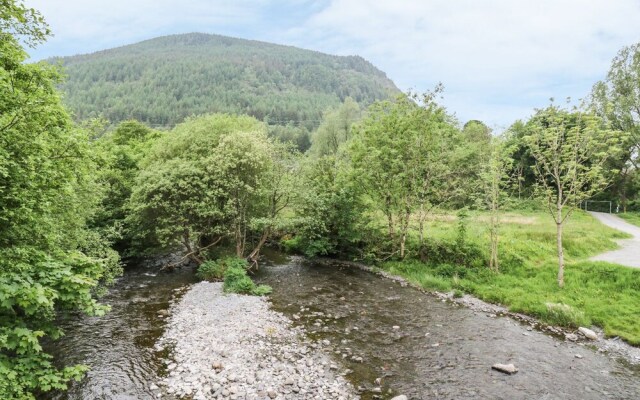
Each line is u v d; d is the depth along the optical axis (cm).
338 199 3238
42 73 1241
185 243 2980
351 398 1214
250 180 2850
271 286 2569
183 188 2727
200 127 3472
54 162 1210
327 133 8181
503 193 2709
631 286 2114
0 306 923
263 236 3109
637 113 5228
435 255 2944
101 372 1360
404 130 3072
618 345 1647
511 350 1591
